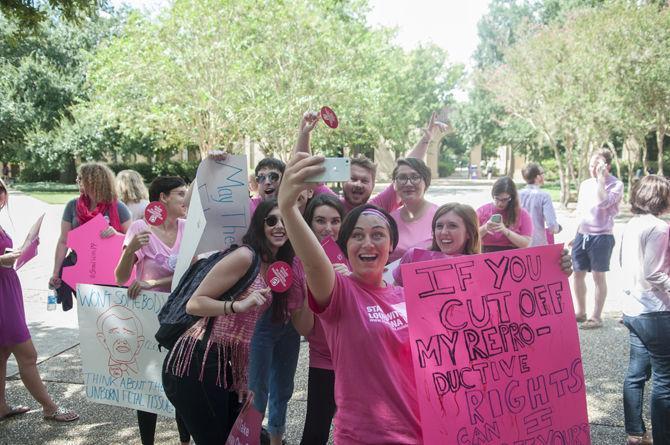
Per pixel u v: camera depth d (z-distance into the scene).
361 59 21.94
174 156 40.81
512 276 2.51
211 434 2.78
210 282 2.70
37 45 31.75
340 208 3.60
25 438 3.93
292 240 2.09
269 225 3.04
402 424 2.18
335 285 2.24
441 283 2.36
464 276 2.41
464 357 2.33
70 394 4.66
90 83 29.08
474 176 50.09
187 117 19.50
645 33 18.11
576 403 2.55
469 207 3.29
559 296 2.61
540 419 2.45
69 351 5.68
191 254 2.98
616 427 4.04
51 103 32.12
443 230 3.27
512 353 2.45
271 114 19.48
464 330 2.36
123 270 3.71
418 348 2.26
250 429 2.69
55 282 4.72
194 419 2.77
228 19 19.36
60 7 6.21
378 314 2.29
